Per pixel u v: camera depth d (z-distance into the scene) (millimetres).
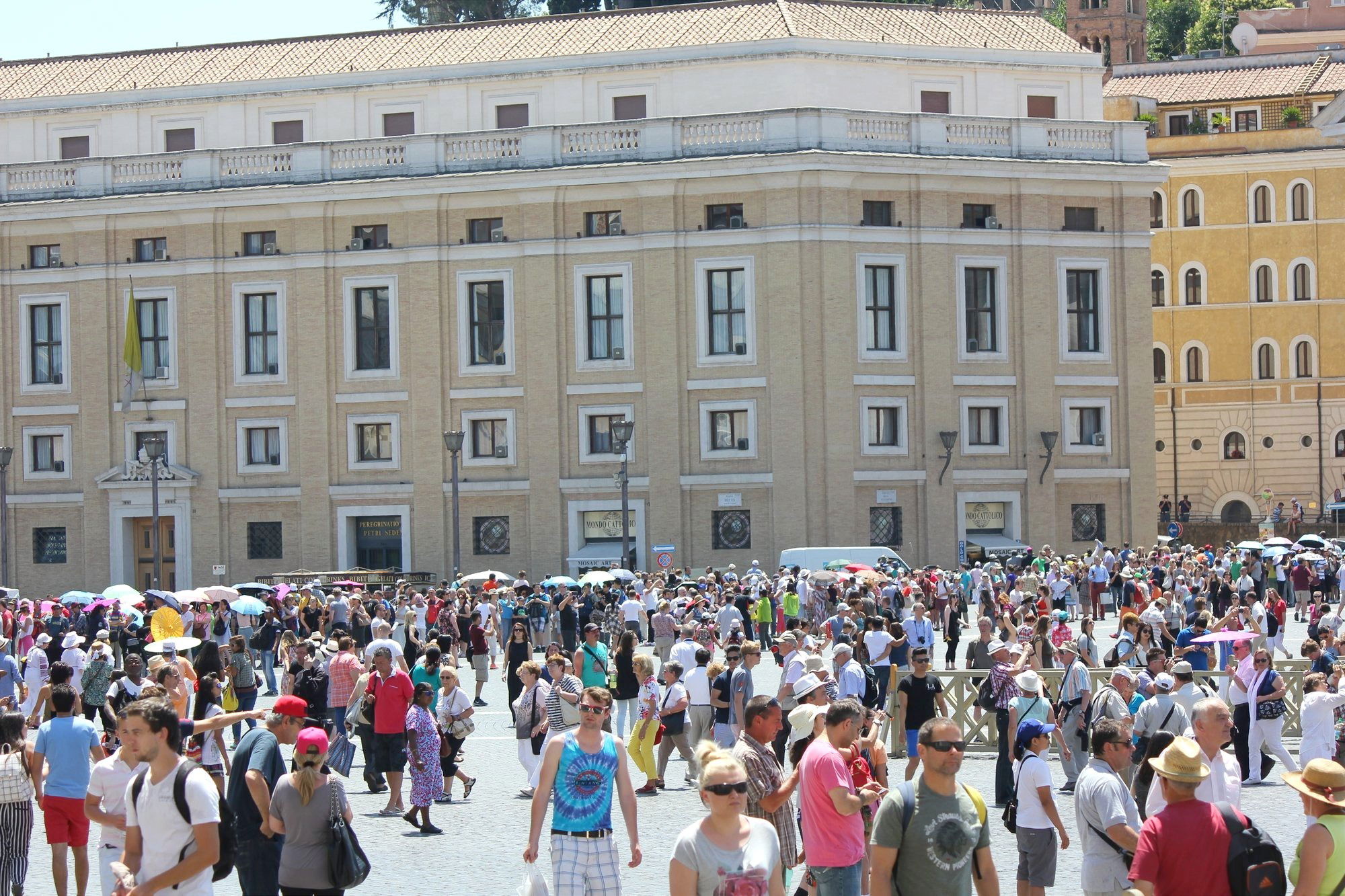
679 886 13594
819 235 69938
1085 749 27125
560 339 72000
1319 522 91750
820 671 26328
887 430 71375
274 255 73750
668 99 74812
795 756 20641
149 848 14844
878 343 71312
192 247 74250
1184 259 96688
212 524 74312
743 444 70750
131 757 17703
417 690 26062
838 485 70000
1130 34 138250
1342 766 13961
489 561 72750
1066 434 73438
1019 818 18656
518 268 72250
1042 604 40688
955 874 14109
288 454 73875
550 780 16188
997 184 72375
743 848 13648
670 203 70938
